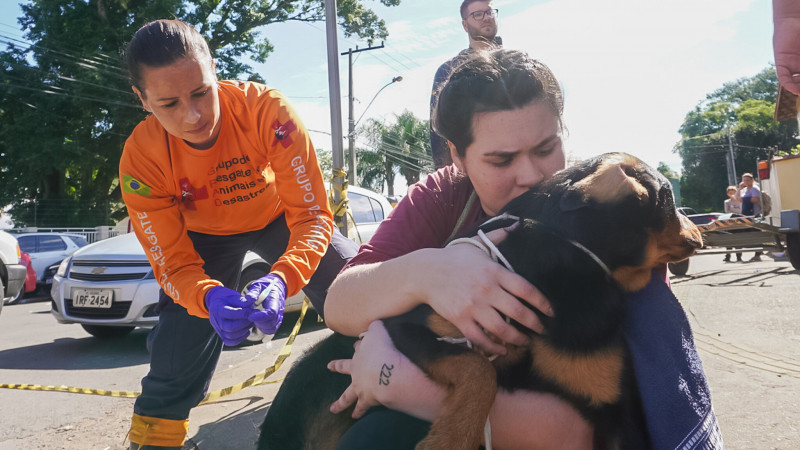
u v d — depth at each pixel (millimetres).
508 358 1405
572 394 1354
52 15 25453
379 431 1373
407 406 1399
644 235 1345
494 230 1506
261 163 2746
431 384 1374
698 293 7246
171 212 2621
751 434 2812
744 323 5234
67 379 5059
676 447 1274
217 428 3570
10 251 9586
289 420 1700
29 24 26312
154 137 2543
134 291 5871
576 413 1382
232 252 2986
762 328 4980
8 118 26844
